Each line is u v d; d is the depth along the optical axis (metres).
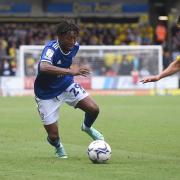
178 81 71.31
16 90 70.62
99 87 71.94
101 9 88.44
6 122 39.12
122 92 72.31
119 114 44.84
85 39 86.56
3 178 18.69
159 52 72.81
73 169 20.22
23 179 18.48
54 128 22.62
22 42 85.81
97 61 72.69
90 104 22.55
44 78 22.17
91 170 20.00
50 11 87.94
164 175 19.09
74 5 88.25
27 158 23.02
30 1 87.81
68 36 21.58
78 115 44.34
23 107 51.97
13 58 74.38
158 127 35.59
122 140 29.39
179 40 86.19
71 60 22.47
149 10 89.31
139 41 86.75
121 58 72.62
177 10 87.25
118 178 18.59
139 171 19.81
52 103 22.48
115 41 87.19
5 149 25.95
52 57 21.80
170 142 28.47
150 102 58.00
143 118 41.50
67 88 22.55
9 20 87.81
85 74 21.59
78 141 29.16
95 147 21.39
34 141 29.08
